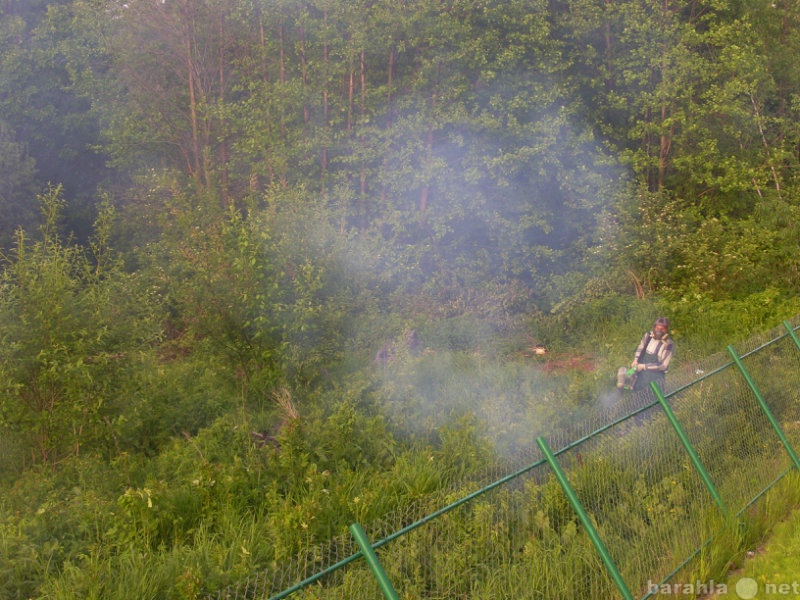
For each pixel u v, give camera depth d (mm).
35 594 5730
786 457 7926
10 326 8664
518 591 4938
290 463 7750
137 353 10008
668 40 17047
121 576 5660
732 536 6422
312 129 17328
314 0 17062
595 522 5637
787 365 9078
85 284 10734
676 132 17859
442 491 5410
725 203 17594
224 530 6605
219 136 18109
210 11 18250
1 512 7066
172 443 9188
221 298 11586
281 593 3832
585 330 14273
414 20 16188
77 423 8875
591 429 6070
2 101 19391
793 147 18312
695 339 12766
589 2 17188
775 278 14906
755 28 18125
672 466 6617
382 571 3936
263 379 11297
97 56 19422
